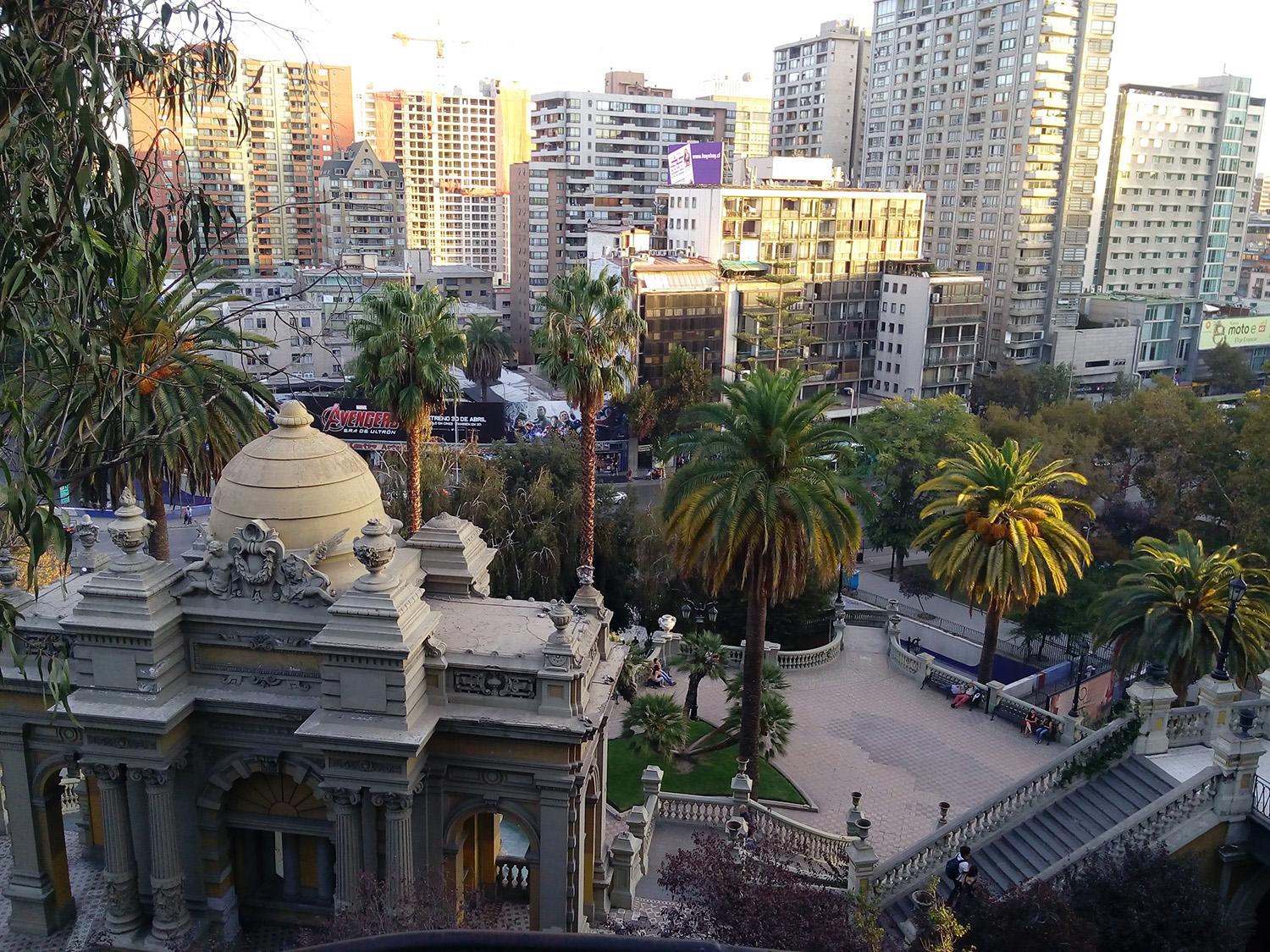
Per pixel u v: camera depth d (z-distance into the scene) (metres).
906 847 29.80
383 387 42.00
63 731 21.69
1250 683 41.69
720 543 30.64
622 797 32.16
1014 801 26.62
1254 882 23.81
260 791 22.38
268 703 21.00
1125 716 26.61
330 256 130.00
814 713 40.00
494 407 86.81
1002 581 39.78
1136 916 19.27
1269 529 54.88
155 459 29.62
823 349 113.69
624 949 3.83
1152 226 145.12
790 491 30.25
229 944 22.42
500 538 48.41
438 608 23.75
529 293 145.50
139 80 11.30
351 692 20.00
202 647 21.53
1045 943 18.06
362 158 132.25
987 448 42.03
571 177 142.62
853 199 111.25
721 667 37.72
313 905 23.11
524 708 20.97
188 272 12.53
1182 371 133.25
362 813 20.36
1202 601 35.12
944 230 134.88
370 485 23.86
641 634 50.09
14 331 10.41
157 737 20.64
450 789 21.31
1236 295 158.25
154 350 29.03
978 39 125.62
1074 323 128.88
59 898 22.95
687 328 95.44
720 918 18.12
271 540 20.89
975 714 40.19
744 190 104.19
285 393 78.62
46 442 11.48
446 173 194.38
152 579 20.86
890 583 71.88
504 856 25.77
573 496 50.72
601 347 44.28
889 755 36.41
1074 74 119.50
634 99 147.75
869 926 18.89
